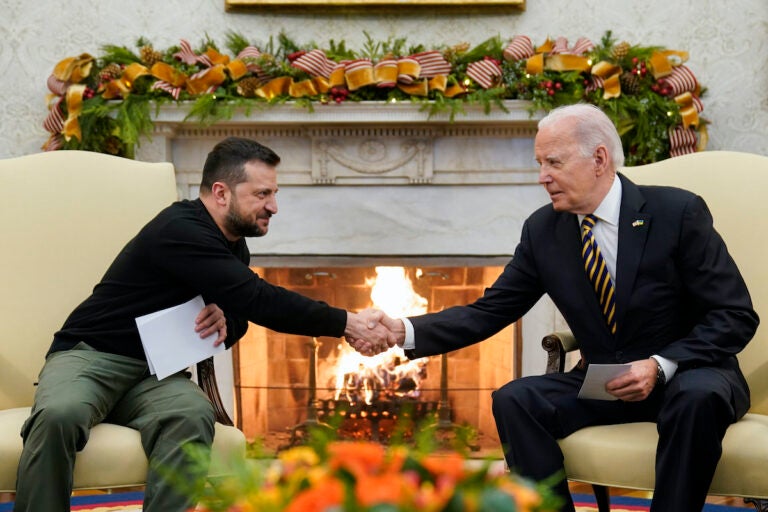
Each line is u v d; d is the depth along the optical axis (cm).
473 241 379
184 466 211
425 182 374
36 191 266
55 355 237
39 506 205
